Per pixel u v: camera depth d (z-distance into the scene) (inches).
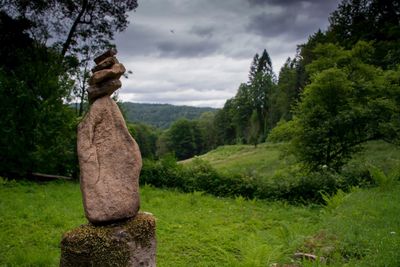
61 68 746.2
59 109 701.9
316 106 677.9
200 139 3383.4
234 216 444.8
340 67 708.7
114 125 185.3
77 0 860.0
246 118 3189.0
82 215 395.5
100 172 177.2
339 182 581.0
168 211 445.4
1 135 657.6
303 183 584.7
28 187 580.4
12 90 670.5
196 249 307.9
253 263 240.8
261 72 3248.0
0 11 778.2
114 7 910.4
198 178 652.7
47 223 362.0
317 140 673.0
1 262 254.5
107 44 925.2
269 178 662.5
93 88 185.6
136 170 184.7
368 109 641.6
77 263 164.7
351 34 1317.7
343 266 223.1
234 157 1802.4
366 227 296.5
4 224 350.6
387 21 1274.6
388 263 210.5
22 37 789.2
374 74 691.4
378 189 502.6
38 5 806.5
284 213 477.1
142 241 176.1
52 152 684.1
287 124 711.1
